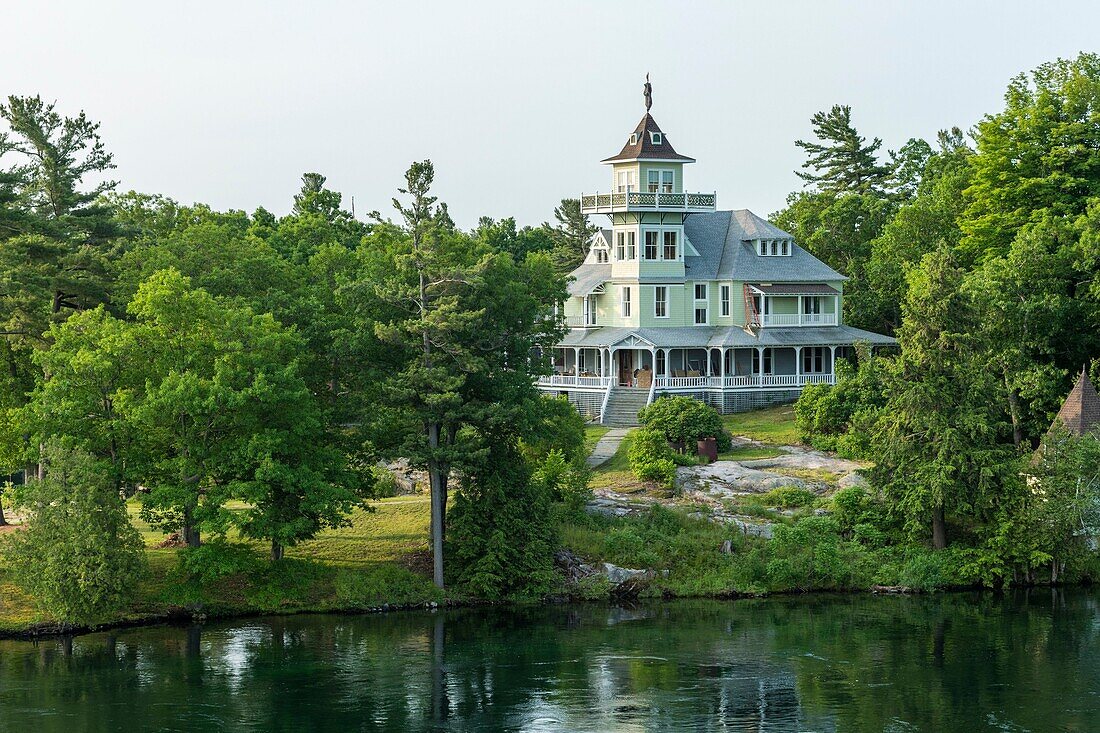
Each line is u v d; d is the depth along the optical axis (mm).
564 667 50469
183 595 57750
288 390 58062
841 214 119625
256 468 57719
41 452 57000
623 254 100500
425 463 61281
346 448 62969
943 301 65250
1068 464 63906
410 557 63219
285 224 108750
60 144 73250
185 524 58875
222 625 57000
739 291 100125
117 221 77000
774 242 102562
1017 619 57156
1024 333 78562
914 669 49781
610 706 45625
